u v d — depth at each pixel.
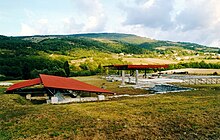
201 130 10.80
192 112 13.75
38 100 23.36
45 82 21.70
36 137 10.05
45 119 12.66
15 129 11.16
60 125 11.56
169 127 11.20
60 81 24.14
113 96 23.69
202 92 23.03
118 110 14.71
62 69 70.56
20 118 13.05
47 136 10.13
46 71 66.50
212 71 74.50
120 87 36.50
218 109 14.40
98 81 50.00
